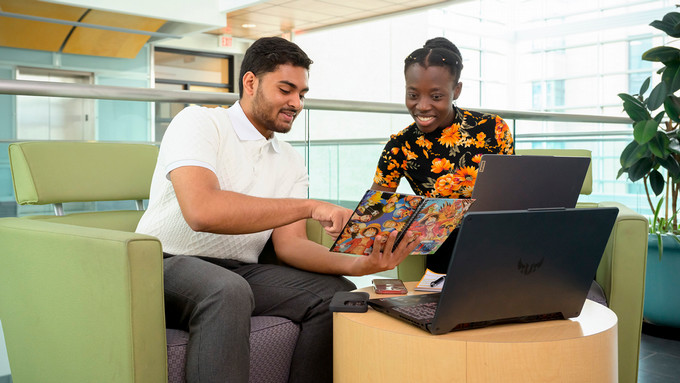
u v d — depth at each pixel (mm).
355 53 10281
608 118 3537
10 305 1428
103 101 1978
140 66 8508
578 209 1052
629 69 10578
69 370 1252
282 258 1620
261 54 1516
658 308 2715
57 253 1233
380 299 1281
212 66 9727
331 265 1488
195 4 7477
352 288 1529
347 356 1182
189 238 1485
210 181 1324
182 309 1292
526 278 1067
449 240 1766
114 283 1110
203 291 1244
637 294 1771
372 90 10172
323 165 2479
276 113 1534
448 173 1820
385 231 1222
